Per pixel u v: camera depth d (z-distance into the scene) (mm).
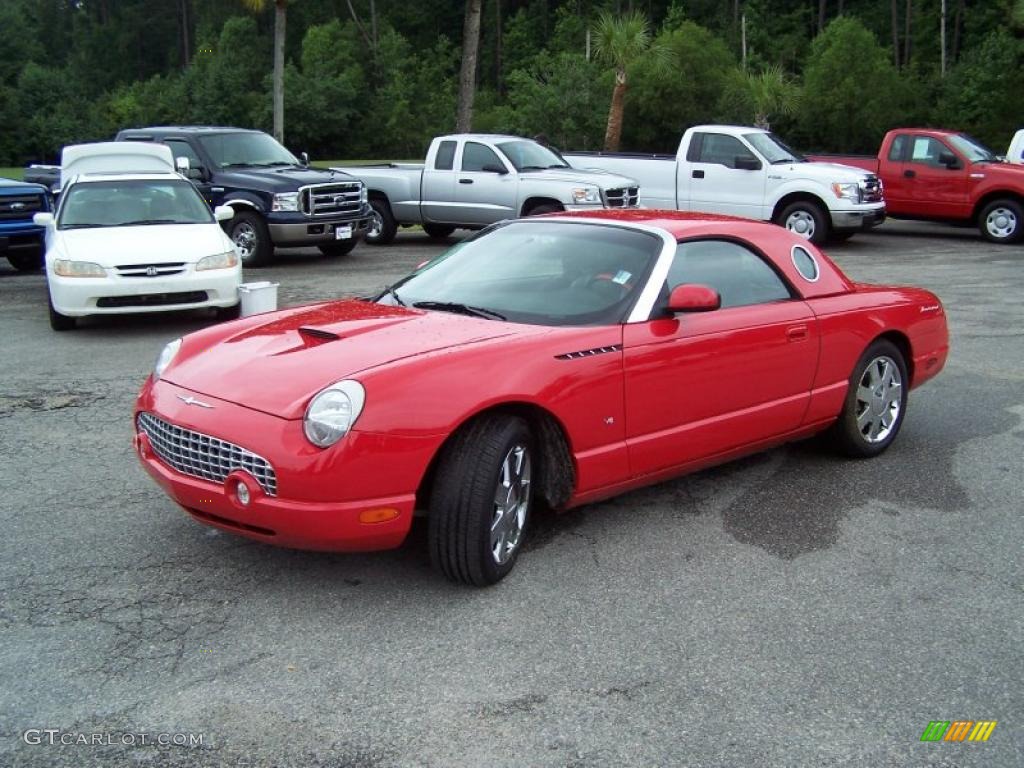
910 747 3025
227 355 4289
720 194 16969
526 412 4141
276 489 3670
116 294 9172
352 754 2951
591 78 38312
